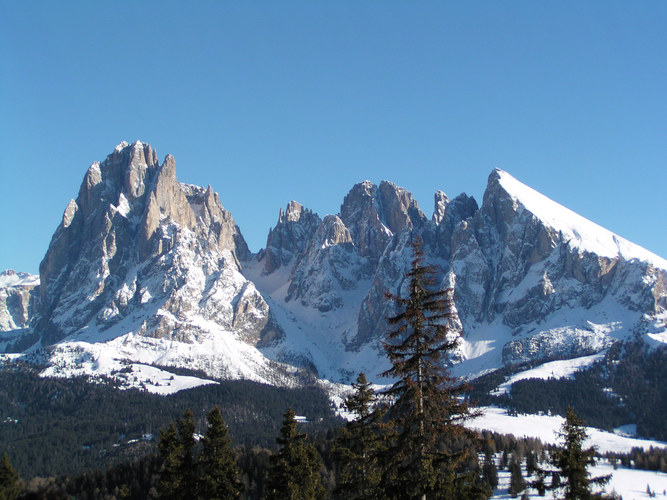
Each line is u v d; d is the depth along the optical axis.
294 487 86.69
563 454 74.50
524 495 147.12
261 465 181.12
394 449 58.97
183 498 88.50
